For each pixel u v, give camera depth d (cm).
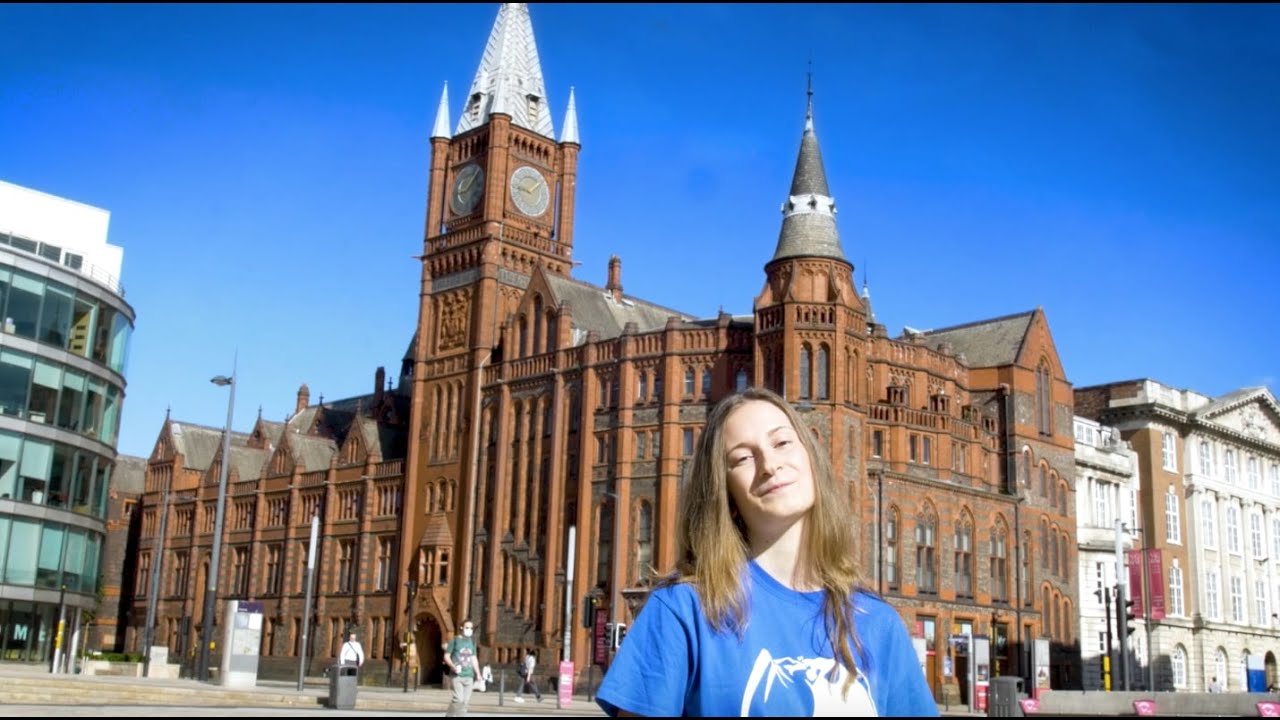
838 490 495
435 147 9369
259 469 11531
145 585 11694
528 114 9325
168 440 12000
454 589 8350
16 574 6097
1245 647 10338
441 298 9106
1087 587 8544
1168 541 9750
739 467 480
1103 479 9206
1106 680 6228
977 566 7494
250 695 3884
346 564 9550
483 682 6919
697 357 7312
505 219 8906
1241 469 10794
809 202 7206
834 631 454
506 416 8256
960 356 8169
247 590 10481
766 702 433
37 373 6294
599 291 8825
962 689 7062
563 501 7712
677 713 439
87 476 6612
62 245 8069
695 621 450
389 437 10112
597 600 7238
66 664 6212
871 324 8019
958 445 7681
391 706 4216
